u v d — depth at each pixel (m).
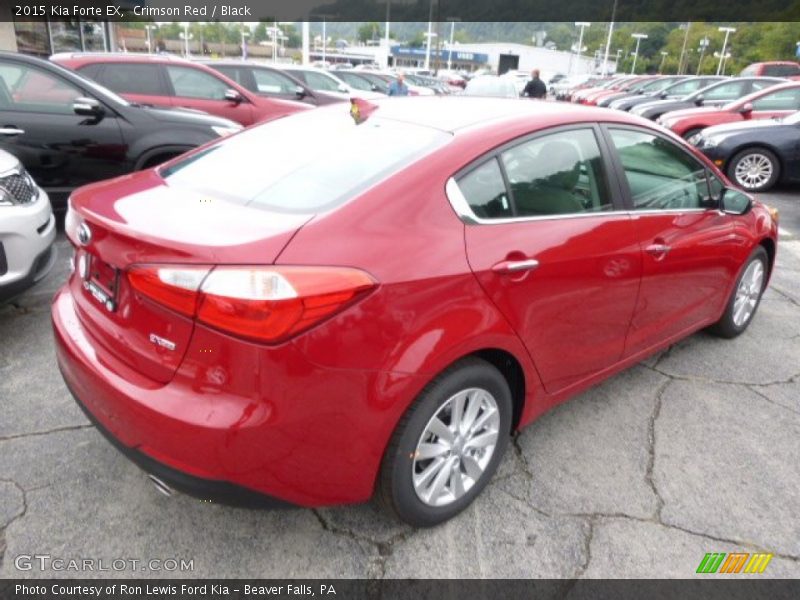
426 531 2.30
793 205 8.44
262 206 2.05
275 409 1.76
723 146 9.20
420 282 1.94
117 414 1.92
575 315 2.54
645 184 2.93
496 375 2.29
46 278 4.49
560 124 2.60
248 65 10.37
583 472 2.66
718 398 3.30
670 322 3.22
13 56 5.11
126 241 1.87
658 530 2.36
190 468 1.82
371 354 1.85
